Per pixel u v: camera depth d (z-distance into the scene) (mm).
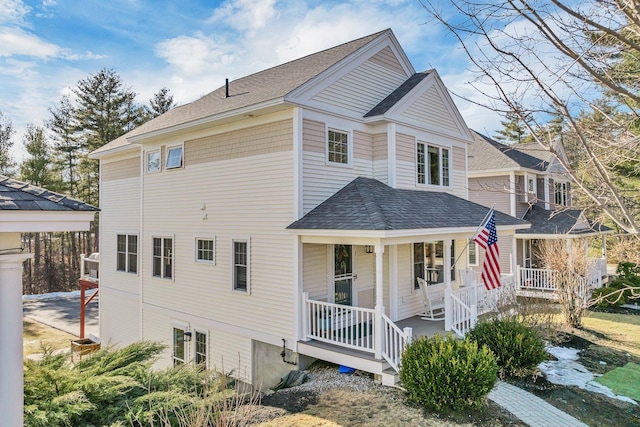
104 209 16625
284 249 9758
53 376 5488
